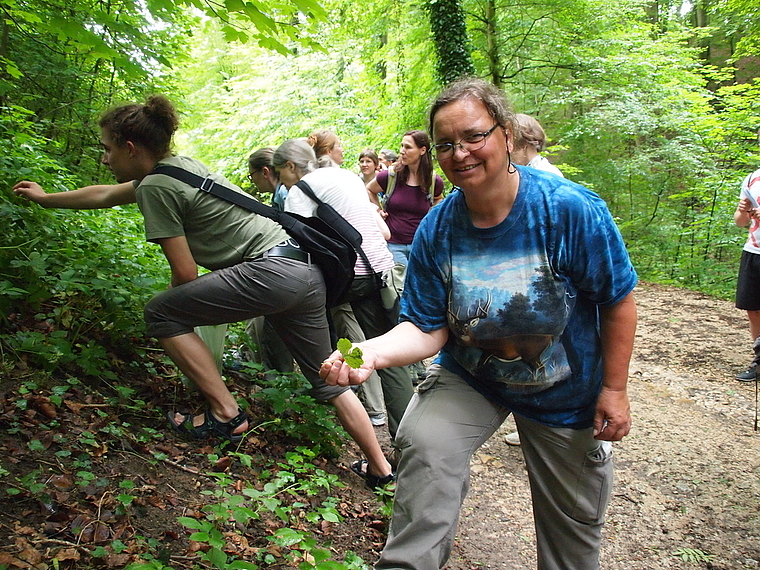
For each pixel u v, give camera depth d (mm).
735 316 6477
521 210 1628
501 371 1752
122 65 2910
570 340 1751
